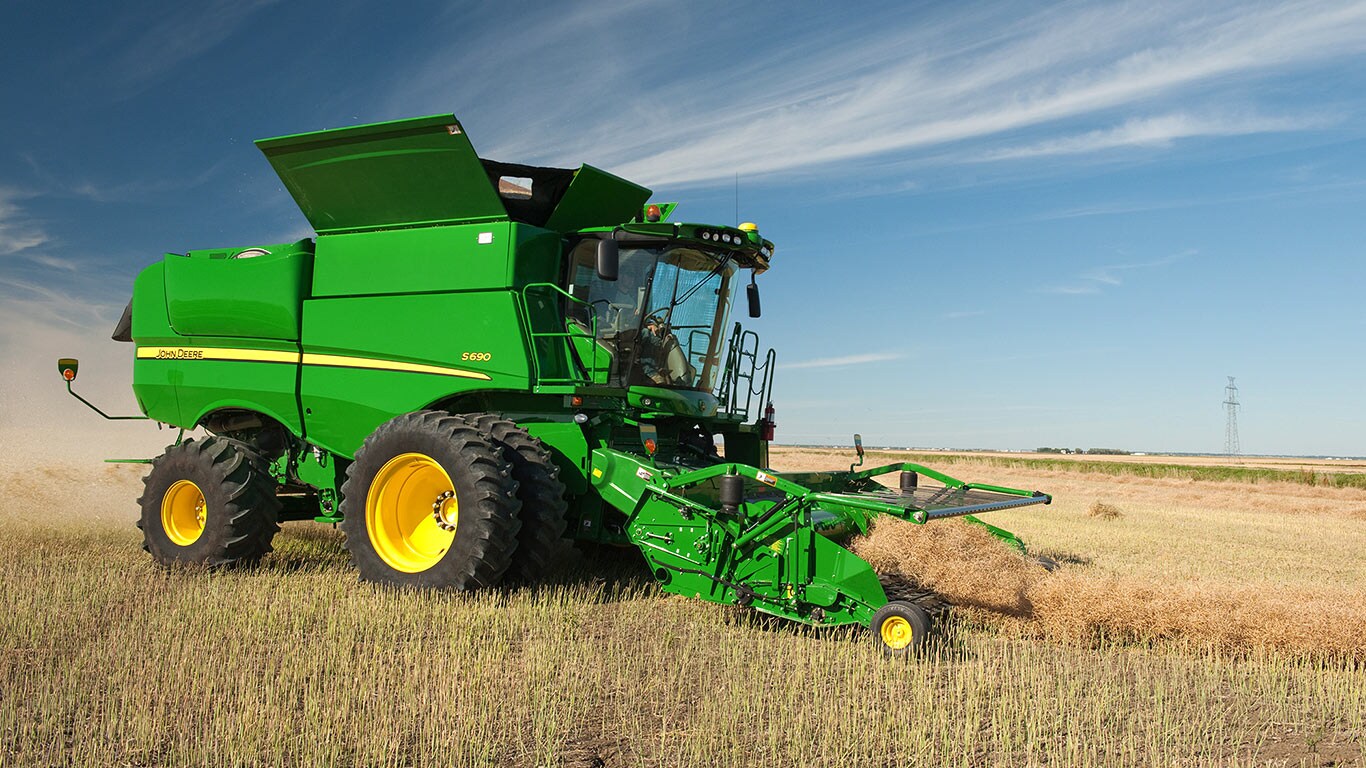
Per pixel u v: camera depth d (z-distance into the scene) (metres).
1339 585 7.27
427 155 7.03
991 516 14.68
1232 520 15.99
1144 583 5.94
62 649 4.77
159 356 8.59
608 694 4.31
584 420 6.66
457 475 6.34
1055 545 10.27
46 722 3.71
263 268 7.92
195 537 7.80
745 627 5.71
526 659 4.75
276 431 8.18
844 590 5.33
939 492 7.39
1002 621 5.83
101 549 8.36
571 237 7.41
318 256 7.77
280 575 7.21
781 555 5.60
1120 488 29.39
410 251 7.34
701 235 7.15
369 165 7.25
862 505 5.31
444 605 5.97
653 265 7.07
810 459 39.50
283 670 4.36
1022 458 56.19
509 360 6.86
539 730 3.72
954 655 5.13
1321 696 4.52
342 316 7.60
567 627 5.50
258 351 7.99
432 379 7.18
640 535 6.32
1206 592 5.73
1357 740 3.96
